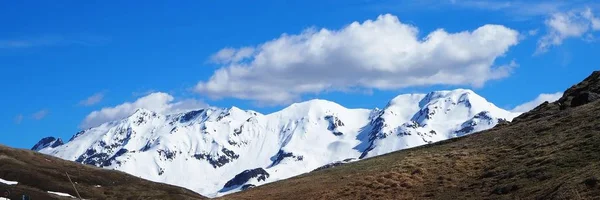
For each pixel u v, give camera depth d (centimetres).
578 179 5738
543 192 5900
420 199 7119
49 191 14350
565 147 7100
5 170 15075
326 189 8381
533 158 7194
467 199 6631
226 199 9256
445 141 10438
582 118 8212
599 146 6650
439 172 7925
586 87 10406
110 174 17700
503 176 6938
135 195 15638
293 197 8438
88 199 14250
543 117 9612
